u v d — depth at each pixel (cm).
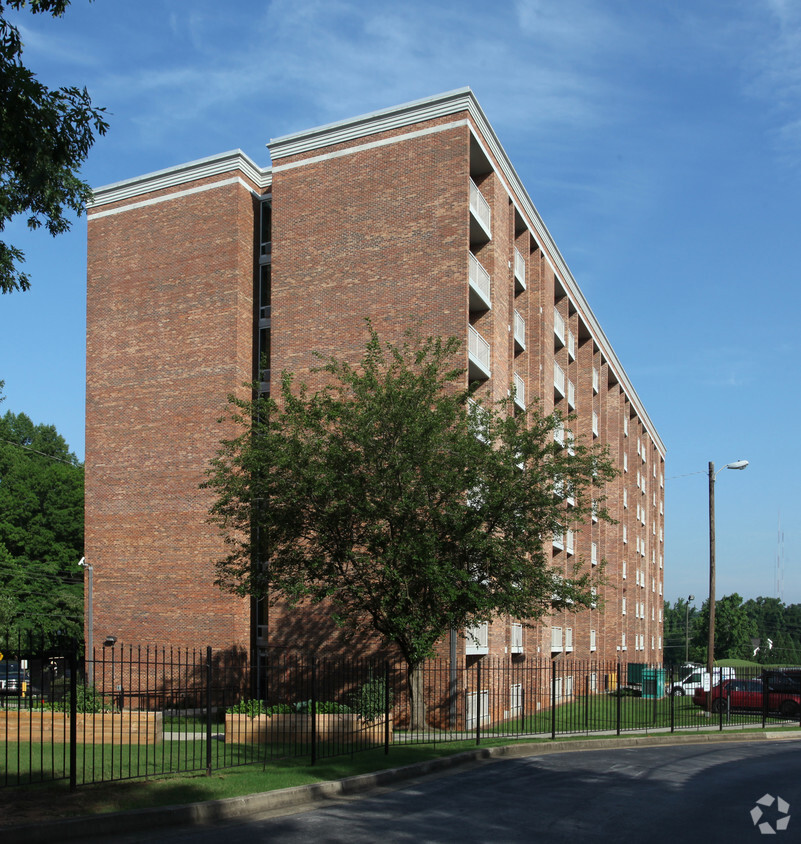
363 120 2933
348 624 2489
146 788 1173
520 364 3475
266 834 1000
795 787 1431
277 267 3006
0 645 3775
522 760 1791
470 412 2355
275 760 1530
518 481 2077
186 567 3072
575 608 2200
